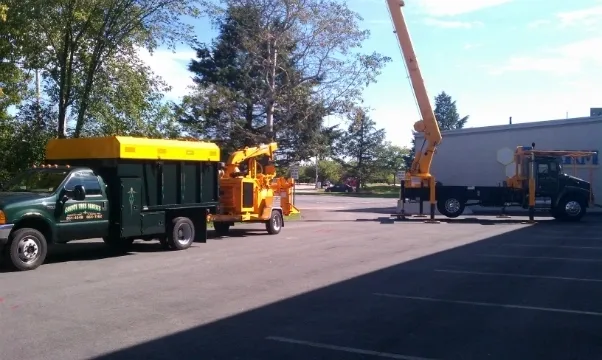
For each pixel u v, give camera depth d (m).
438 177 39.25
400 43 28.12
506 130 37.25
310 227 24.00
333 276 11.75
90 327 7.79
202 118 32.19
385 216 30.95
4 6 17.70
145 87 21.75
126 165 14.78
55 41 20.03
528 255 15.15
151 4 20.98
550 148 36.00
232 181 19.77
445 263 13.62
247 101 32.50
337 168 95.00
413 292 10.24
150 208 15.34
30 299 9.49
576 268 13.02
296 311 8.77
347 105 31.02
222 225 20.52
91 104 20.61
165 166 15.83
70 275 11.82
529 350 6.94
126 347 6.93
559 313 8.80
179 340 7.24
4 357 6.52
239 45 34.56
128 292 10.09
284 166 33.25
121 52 21.14
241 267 12.88
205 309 8.84
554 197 27.98
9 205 12.28
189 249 16.23
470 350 6.93
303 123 31.95
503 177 37.28
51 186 13.55
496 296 9.97
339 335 7.51
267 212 20.52
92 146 14.72
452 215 28.77
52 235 13.12
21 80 20.19
